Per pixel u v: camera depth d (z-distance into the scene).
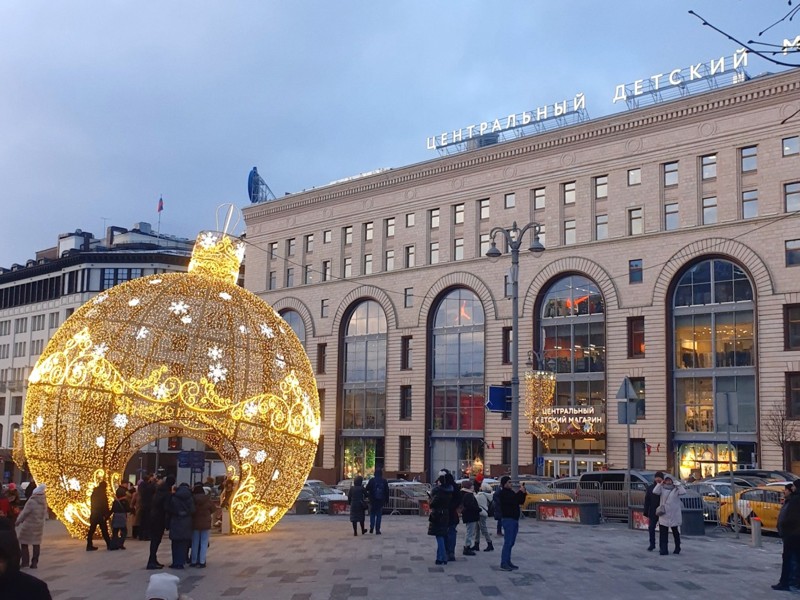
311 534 25.28
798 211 49.16
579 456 57.25
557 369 58.75
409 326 67.75
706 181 53.34
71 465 22.62
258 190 87.69
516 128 66.31
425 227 68.00
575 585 15.47
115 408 22.69
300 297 76.44
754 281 50.31
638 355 54.84
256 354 23.86
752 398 50.03
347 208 74.00
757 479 33.34
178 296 23.72
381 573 17.06
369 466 69.50
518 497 17.53
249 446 23.67
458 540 23.55
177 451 55.72
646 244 55.06
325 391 72.88
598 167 58.19
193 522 18.03
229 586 15.52
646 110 55.84
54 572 17.59
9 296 102.19
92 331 23.08
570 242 59.28
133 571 17.69
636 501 30.97
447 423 64.88
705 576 16.58
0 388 96.31
